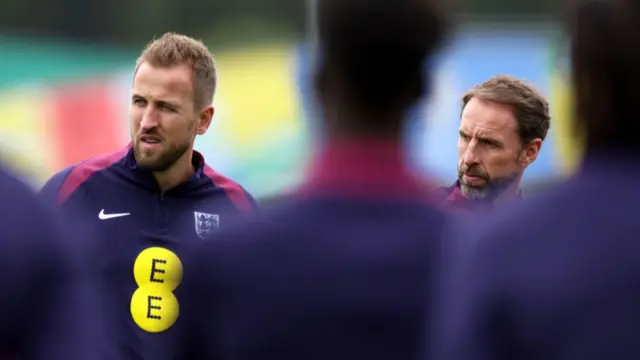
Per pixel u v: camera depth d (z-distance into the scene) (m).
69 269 7.20
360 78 6.28
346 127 6.36
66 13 107.19
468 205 13.16
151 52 13.33
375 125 6.34
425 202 6.41
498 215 6.39
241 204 14.03
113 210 13.30
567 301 5.91
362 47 6.22
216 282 6.29
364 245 6.21
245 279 6.24
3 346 6.96
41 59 55.41
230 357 6.30
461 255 6.26
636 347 5.85
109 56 57.28
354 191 6.29
